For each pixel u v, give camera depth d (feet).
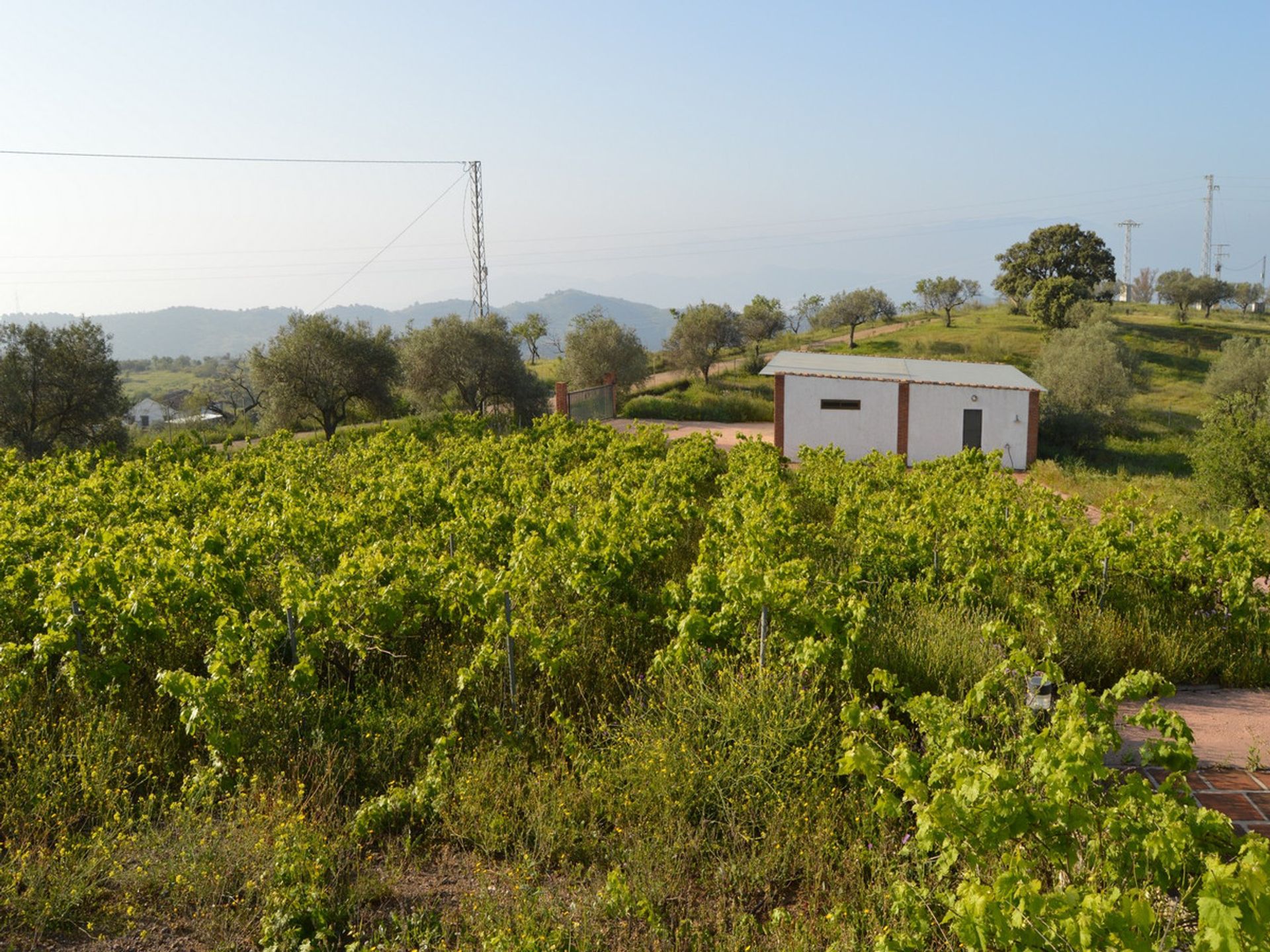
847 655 20.93
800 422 94.32
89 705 21.07
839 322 249.96
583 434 71.72
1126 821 11.44
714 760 18.28
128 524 39.14
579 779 18.70
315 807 17.88
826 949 13.32
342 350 112.88
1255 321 254.27
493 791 18.03
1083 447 104.58
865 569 31.73
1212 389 147.84
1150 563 29.60
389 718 20.86
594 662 24.26
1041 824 11.20
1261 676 24.88
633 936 13.96
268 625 22.49
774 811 16.76
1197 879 10.82
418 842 17.02
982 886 10.03
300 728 20.65
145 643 24.47
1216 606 28.81
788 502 43.11
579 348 159.02
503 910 14.49
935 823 11.30
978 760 12.29
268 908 14.61
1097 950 9.30
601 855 16.46
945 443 92.17
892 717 20.75
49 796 17.69
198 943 14.16
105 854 15.66
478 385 127.95
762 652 21.71
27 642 25.48
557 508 36.94
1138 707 22.74
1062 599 28.76
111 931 14.40
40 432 95.50
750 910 14.85
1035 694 19.35
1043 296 218.38
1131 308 290.35
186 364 616.39
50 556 30.27
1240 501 58.23
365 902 15.11
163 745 20.21
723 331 183.32
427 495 41.04
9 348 93.86
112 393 99.45
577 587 26.17
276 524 31.76
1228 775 18.33
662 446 76.28
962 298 282.77
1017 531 34.78
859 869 15.05
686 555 37.29
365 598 24.13
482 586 22.85
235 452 75.92
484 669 23.02
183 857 15.51
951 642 24.09
